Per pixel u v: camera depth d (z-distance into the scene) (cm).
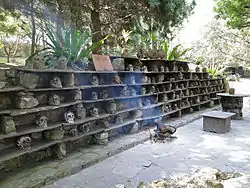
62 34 338
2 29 550
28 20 482
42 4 402
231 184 163
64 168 254
